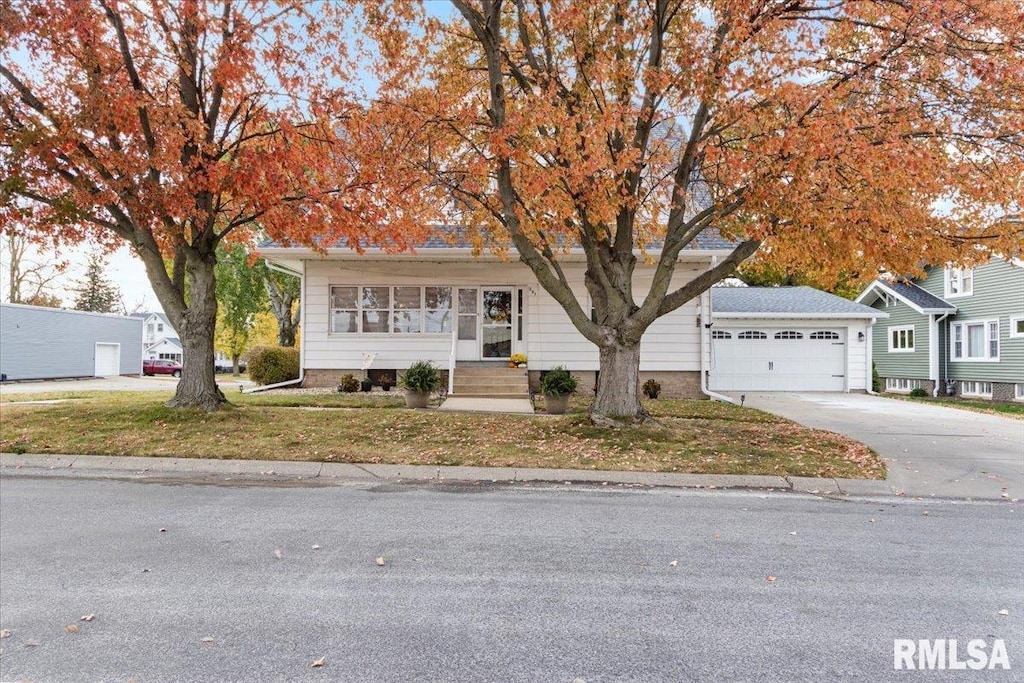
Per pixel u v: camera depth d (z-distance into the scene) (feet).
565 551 15.58
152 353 218.38
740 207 28.45
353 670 9.79
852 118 23.47
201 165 31.63
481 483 23.41
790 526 18.08
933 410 47.32
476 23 27.91
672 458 26.48
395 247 46.16
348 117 32.17
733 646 10.69
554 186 27.89
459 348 54.34
